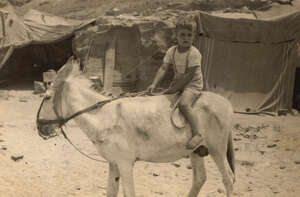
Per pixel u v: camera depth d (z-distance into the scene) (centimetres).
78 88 570
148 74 1641
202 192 765
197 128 562
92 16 2086
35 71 2158
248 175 873
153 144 567
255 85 1567
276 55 1557
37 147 1012
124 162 561
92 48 1691
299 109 1623
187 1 1917
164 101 579
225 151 609
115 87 1653
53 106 573
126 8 2055
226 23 1530
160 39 1593
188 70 567
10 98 1623
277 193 773
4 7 2206
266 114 1524
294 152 1035
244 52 1559
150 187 784
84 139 1103
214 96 610
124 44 1677
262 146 1088
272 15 1705
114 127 558
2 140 1025
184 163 945
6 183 770
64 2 2348
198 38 1546
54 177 824
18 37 1775
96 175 845
